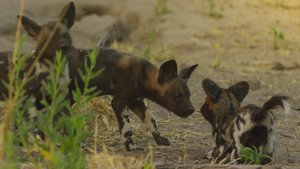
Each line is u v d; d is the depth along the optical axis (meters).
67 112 15.02
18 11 30.66
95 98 17.91
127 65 15.86
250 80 23.41
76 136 10.79
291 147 16.56
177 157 15.36
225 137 14.45
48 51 14.80
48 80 14.77
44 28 14.90
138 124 17.97
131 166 13.03
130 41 30.95
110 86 15.95
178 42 29.48
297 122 18.94
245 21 31.58
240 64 26.61
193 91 22.31
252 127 13.91
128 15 32.28
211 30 30.61
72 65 15.48
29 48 23.70
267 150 14.03
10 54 15.49
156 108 19.91
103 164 12.61
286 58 27.47
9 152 11.02
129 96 15.91
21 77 14.94
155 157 15.36
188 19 31.61
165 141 16.31
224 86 23.30
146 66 15.93
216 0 33.56
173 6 32.91
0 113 16.95
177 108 15.76
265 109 13.73
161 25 31.27
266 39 29.95
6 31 27.75
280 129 18.19
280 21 31.91
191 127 18.20
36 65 14.87
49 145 11.54
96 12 32.78
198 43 29.45
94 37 30.45
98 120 17.66
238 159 13.89
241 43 29.56
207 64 26.42
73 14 15.27
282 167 13.73
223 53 28.45
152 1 33.25
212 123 15.02
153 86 15.81
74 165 10.68
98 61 15.80
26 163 12.85
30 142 13.13
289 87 23.30
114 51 16.09
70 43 15.10
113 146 16.27
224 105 14.80
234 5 33.25
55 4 32.28
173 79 15.83
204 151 15.95
